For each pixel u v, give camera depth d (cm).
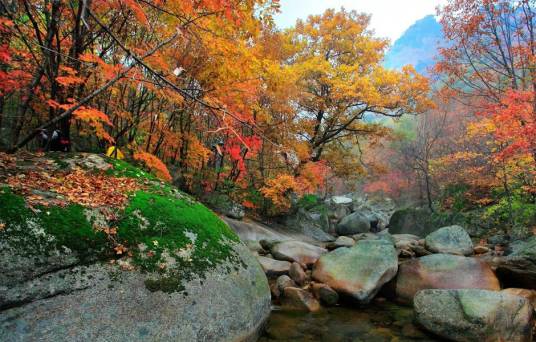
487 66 1419
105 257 385
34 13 636
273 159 1457
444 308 551
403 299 714
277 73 1061
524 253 705
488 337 500
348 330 557
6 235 338
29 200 388
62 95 638
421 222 1880
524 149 939
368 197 3559
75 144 1003
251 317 458
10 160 501
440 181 2011
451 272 735
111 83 477
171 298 384
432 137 2253
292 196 1912
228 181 1334
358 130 1864
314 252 980
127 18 674
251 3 622
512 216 1309
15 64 632
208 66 800
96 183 501
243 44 802
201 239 484
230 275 468
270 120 1189
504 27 1407
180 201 556
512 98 939
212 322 397
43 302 324
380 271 717
